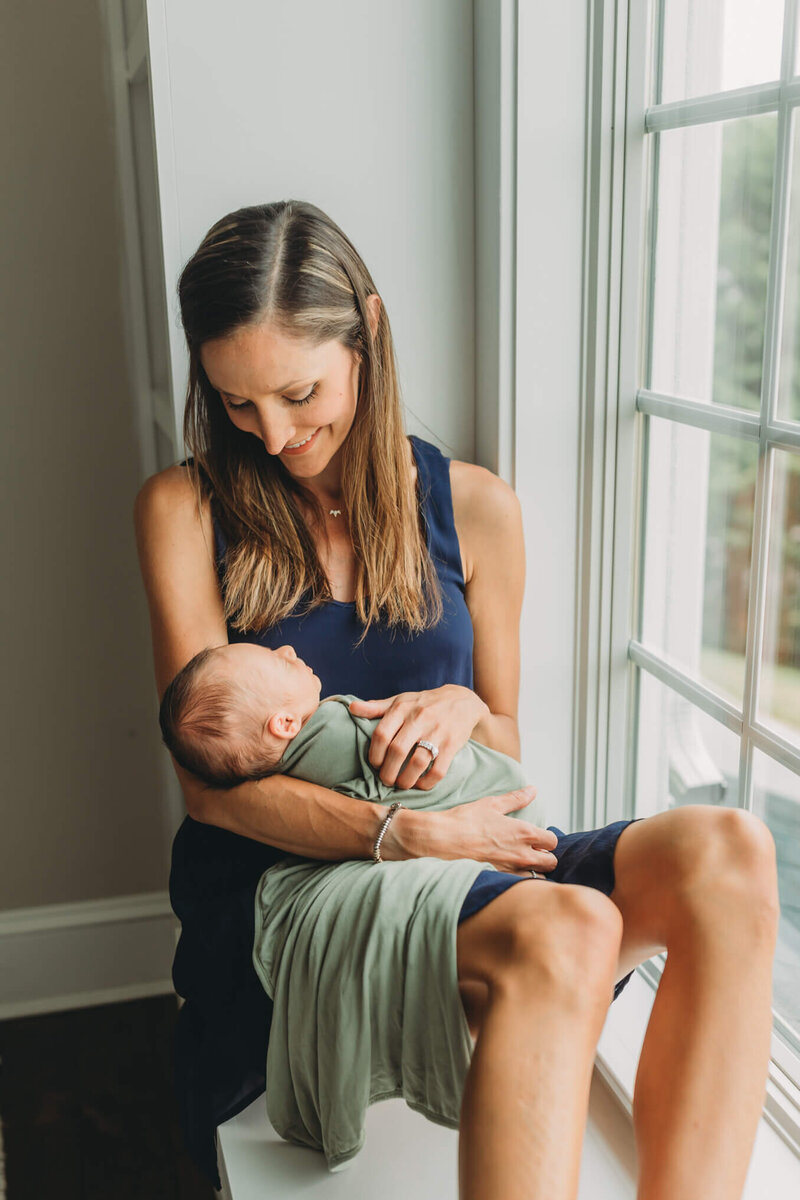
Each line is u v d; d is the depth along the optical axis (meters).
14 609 2.06
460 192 1.62
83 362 1.98
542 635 1.75
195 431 1.47
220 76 1.49
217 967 1.34
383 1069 1.23
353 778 1.33
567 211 1.58
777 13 1.26
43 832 2.18
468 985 1.13
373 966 1.17
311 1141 1.35
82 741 2.15
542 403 1.65
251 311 1.25
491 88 1.53
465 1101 1.03
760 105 1.31
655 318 1.59
